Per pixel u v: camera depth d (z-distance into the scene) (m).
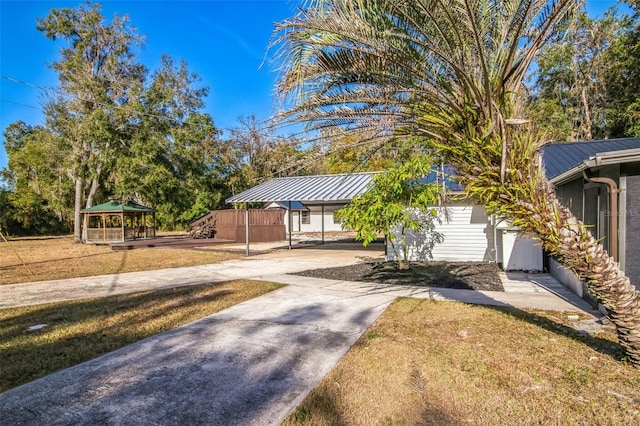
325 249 16.50
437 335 4.27
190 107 25.64
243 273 9.70
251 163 29.94
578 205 6.56
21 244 22.14
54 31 20.80
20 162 30.59
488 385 3.04
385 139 3.97
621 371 3.19
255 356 3.81
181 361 3.72
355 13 3.05
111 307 6.12
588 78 17.00
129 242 20.73
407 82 3.49
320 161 4.34
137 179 22.55
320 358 3.72
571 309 5.29
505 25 3.07
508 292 6.57
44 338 4.54
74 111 20.83
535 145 3.15
